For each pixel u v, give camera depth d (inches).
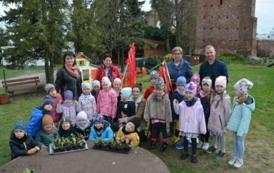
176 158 177.6
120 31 840.9
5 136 225.3
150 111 186.1
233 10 1326.3
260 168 162.4
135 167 111.2
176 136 193.2
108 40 792.9
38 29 414.3
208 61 190.1
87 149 132.6
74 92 192.1
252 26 1301.7
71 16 468.4
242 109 153.3
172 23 1321.4
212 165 166.6
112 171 107.5
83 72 407.8
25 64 494.3
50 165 114.2
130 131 167.2
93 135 167.0
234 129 159.0
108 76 217.5
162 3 1310.3
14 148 138.2
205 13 1365.7
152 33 1353.3
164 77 195.9
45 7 422.6
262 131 227.8
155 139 189.8
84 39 530.3
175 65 194.7
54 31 430.3
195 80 186.4
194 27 1354.6
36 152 129.8
